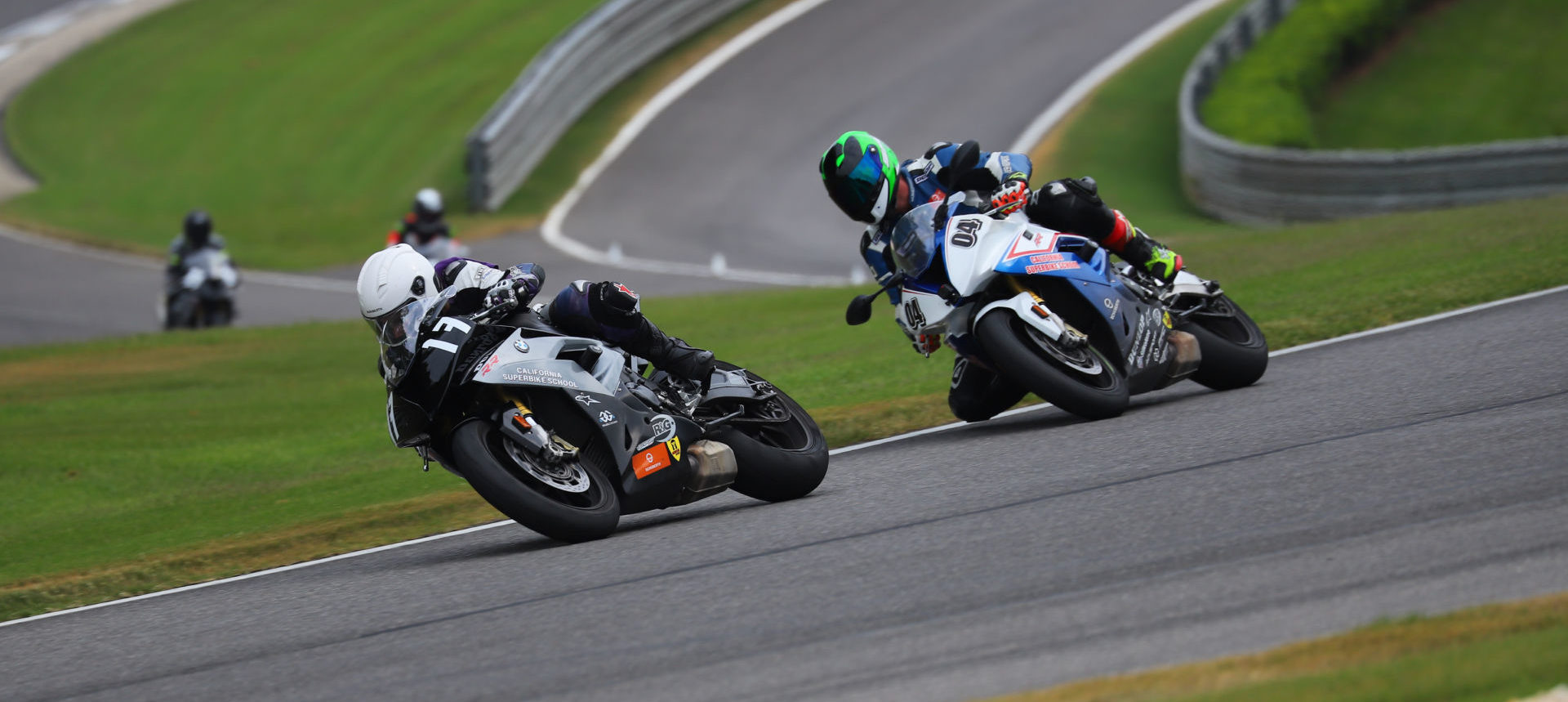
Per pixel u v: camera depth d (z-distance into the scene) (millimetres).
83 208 92250
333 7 124062
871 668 13312
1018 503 18938
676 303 59812
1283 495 17375
